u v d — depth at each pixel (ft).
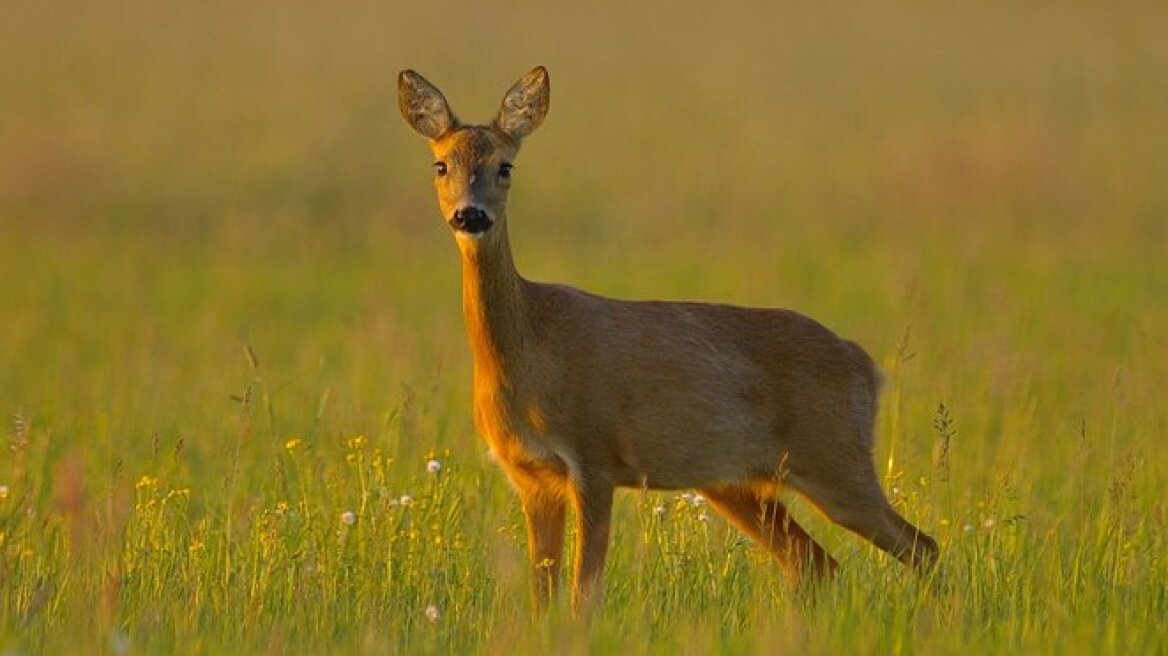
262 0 205.57
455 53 170.81
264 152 121.80
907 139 118.11
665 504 36.40
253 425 44.98
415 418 41.04
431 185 112.78
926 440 43.19
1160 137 127.54
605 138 130.62
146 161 117.50
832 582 33.06
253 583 31.94
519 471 34.65
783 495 37.19
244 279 81.15
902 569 34.63
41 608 30.63
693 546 34.19
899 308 65.82
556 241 93.86
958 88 152.25
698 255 86.48
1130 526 35.06
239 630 29.86
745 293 72.79
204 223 102.63
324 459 39.29
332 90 149.07
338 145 125.49
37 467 40.88
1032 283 74.49
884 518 35.76
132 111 137.49
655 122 137.90
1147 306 67.56
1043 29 190.49
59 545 35.04
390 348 56.49
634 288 74.43
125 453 42.42
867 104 142.82
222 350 59.88
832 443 35.68
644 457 34.47
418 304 71.26
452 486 37.24
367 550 33.35
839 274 78.95
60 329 66.39
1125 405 44.73
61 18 187.73
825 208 104.22
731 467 35.27
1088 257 84.28
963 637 29.66
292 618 30.37
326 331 65.05
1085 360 53.93
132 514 35.06
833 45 180.75
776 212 103.35
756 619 30.17
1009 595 32.01
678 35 187.01
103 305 73.51
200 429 46.34
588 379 33.91
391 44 174.60
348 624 30.71
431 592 32.19
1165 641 28.96
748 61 169.78
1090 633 28.81
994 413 45.47
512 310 33.68
